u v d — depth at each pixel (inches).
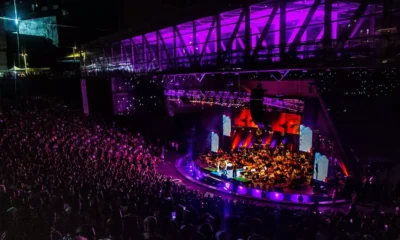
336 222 509.4
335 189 1027.3
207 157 1589.6
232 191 1205.7
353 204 799.1
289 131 1519.4
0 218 402.0
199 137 1936.5
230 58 918.4
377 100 1152.2
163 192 823.7
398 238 407.5
